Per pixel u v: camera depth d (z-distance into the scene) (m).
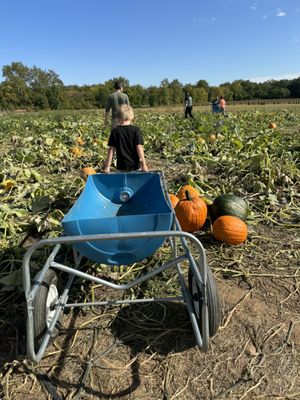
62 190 6.38
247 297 3.69
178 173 7.76
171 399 2.67
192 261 2.93
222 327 3.29
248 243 4.73
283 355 2.98
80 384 2.81
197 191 5.95
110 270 4.18
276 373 2.83
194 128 15.68
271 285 3.88
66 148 10.65
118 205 4.34
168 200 3.99
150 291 3.80
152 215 2.94
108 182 4.34
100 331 3.33
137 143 5.00
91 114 31.08
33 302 2.80
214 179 7.31
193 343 3.15
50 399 2.71
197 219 4.72
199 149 9.64
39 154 9.73
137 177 4.36
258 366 2.89
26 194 6.86
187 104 23.06
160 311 3.54
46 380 2.87
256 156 6.89
